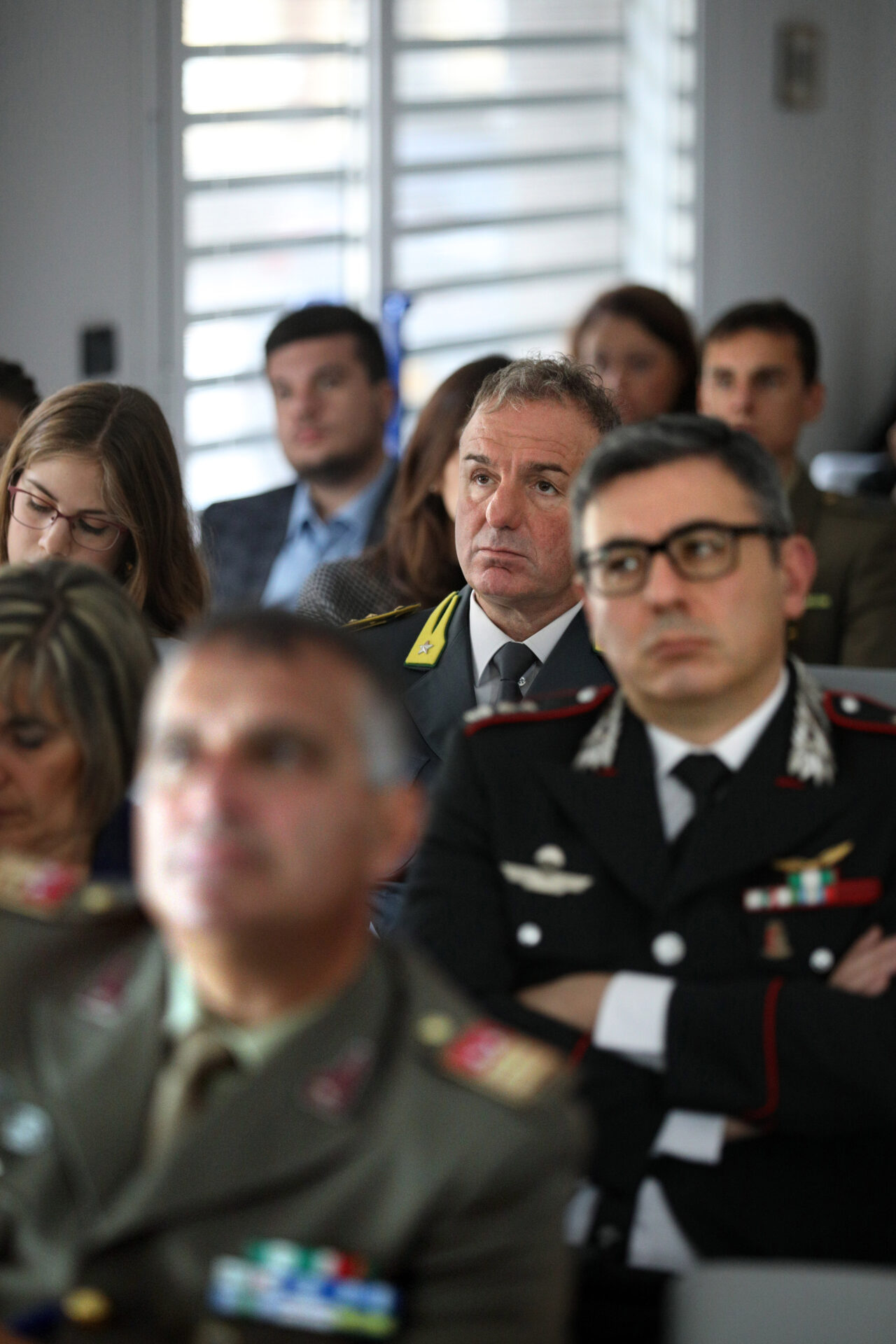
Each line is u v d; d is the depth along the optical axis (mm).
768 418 8664
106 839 3793
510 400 4992
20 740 3535
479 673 5125
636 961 3641
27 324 9422
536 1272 2301
